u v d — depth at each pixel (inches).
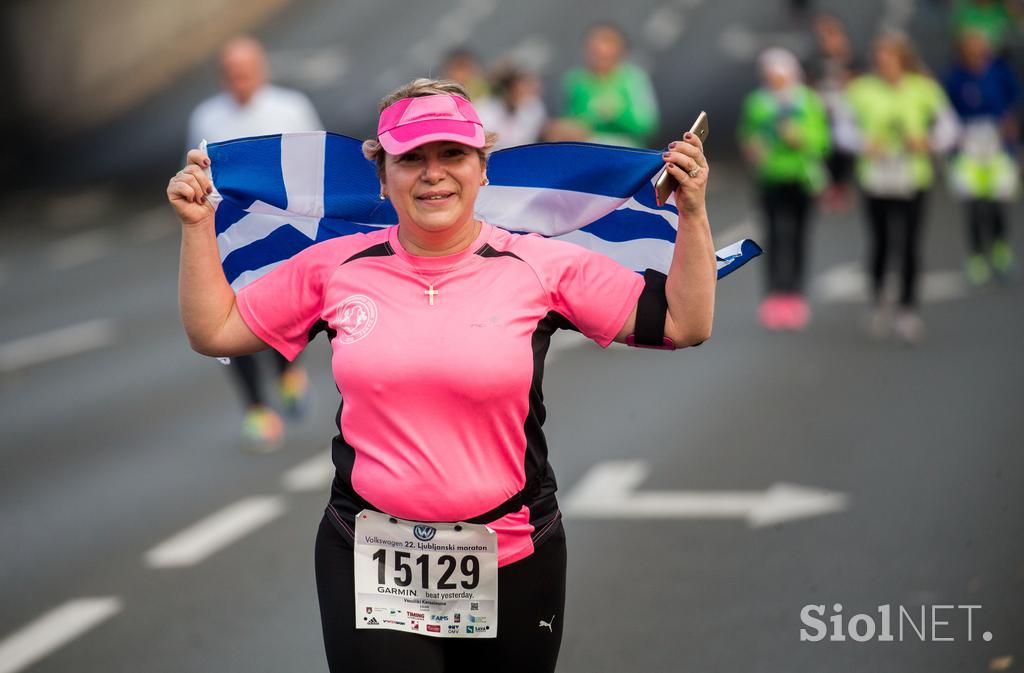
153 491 919.7
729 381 1167.0
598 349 1344.7
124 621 687.1
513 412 411.8
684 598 683.4
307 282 432.1
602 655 620.1
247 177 464.4
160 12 4234.7
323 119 3184.1
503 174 465.4
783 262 1386.6
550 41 3897.6
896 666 597.9
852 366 1196.5
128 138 3393.2
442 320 411.5
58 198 2768.2
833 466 895.1
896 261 1285.7
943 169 2506.2
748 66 3481.8
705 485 866.8
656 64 3577.8
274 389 1227.2
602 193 462.6
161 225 2373.3
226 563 767.1
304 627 671.1
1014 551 721.6
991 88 1521.9
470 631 419.2
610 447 968.9
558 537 428.5
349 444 420.8
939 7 3794.3
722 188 2364.7
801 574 708.0
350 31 4291.3
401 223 421.4
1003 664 593.0
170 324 1565.0
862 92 1294.3
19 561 784.9
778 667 601.9
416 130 404.5
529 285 418.6
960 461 892.0
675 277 421.1
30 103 3526.1
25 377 1325.0
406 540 416.8
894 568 709.9
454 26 4229.8
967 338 1284.4
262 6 4763.8
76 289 1818.4
